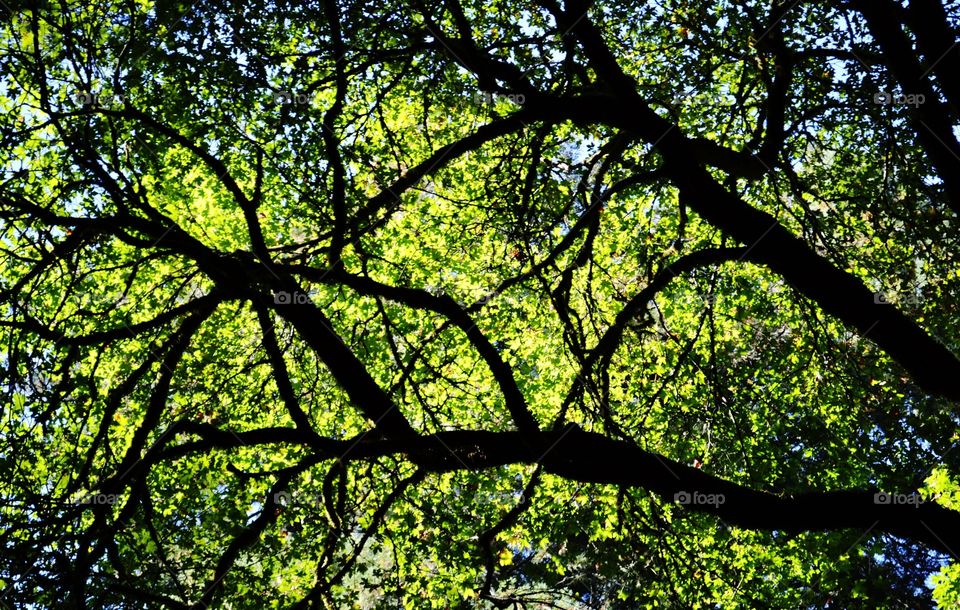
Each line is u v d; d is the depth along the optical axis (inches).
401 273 492.4
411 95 474.9
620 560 424.8
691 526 434.6
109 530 269.4
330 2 360.5
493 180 481.4
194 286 462.6
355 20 406.9
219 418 428.5
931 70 275.6
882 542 426.3
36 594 263.7
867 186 476.7
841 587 435.5
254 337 470.0
